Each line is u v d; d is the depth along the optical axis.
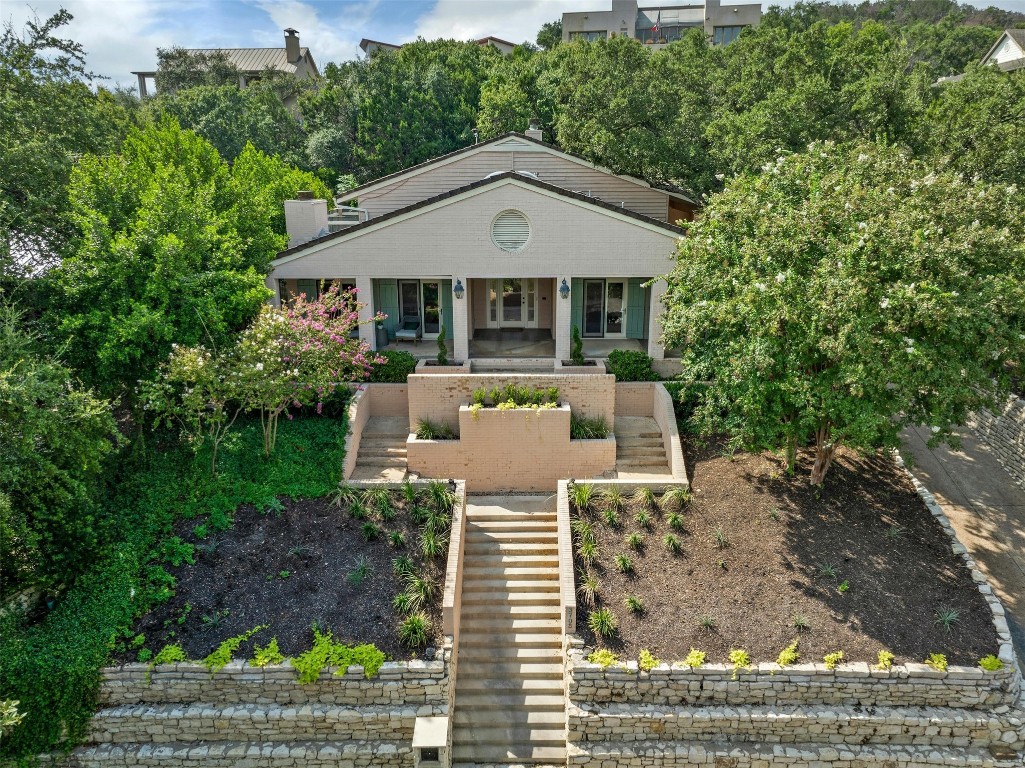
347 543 13.64
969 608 11.98
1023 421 16.31
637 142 22.66
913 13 99.62
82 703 10.98
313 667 11.08
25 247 15.45
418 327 23.27
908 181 13.40
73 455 11.91
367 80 46.47
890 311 11.34
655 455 17.19
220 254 16.23
